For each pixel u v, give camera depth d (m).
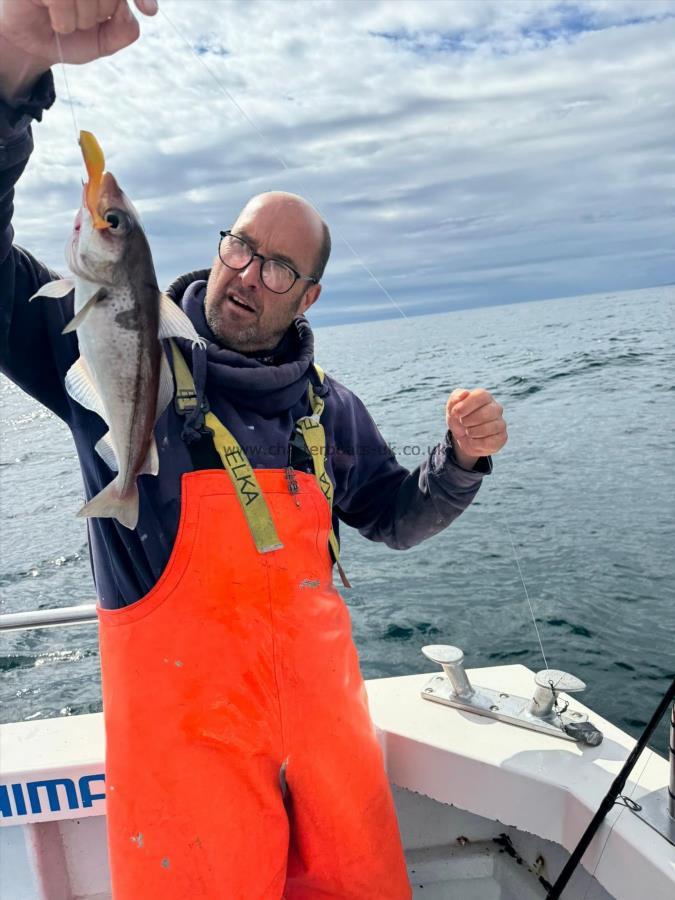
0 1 1.06
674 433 11.07
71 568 8.18
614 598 5.41
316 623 1.60
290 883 1.68
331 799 1.58
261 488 1.59
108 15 1.08
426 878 2.03
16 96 1.20
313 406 1.83
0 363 1.49
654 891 1.48
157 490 1.51
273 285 1.71
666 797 1.68
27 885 2.01
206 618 1.49
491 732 1.98
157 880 1.44
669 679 4.29
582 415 13.45
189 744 1.45
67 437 21.38
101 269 1.29
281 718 1.53
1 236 1.33
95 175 1.24
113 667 1.51
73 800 1.90
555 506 7.76
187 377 1.59
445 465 1.93
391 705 2.13
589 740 1.90
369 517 2.19
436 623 5.33
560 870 1.87
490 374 21.52
